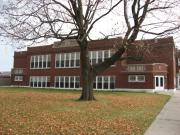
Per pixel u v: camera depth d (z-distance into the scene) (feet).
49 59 200.23
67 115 48.93
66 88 186.50
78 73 183.62
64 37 71.92
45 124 39.63
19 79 219.41
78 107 61.72
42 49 204.54
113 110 58.49
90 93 79.66
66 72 189.78
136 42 78.59
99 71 80.38
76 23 72.64
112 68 167.94
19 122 40.42
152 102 81.20
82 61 79.56
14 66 228.43
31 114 48.70
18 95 97.45
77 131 36.09
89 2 73.41
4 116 45.37
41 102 70.95
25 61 221.46
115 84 166.91
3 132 33.60
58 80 193.88
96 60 170.91
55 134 34.04
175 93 138.62
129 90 161.58
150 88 156.87
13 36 63.26
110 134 35.27
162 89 158.61
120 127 39.91
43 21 66.54
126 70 163.73
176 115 55.31
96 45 171.32
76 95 102.94
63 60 191.93
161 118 51.06
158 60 163.84
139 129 39.42
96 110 57.26
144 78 158.92
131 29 74.33
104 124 41.47
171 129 40.32
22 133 33.78
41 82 204.03
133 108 63.46
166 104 78.95
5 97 86.17
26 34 65.21
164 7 73.36
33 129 36.11
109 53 166.50
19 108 56.70
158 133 37.37
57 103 69.26
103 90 163.12
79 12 72.28
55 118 45.27
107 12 76.28
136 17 73.00
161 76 158.51
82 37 73.61
